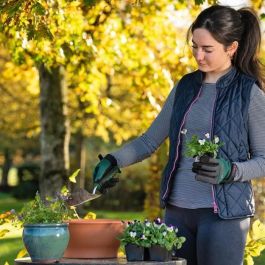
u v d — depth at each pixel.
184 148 4.08
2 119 21.98
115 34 8.88
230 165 3.84
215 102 4.06
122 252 5.02
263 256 9.97
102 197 27.34
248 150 4.06
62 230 3.74
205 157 3.79
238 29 4.06
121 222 4.02
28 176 36.94
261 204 13.08
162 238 3.83
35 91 13.01
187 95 4.15
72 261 3.78
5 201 32.53
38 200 3.96
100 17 8.38
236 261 3.97
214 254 3.94
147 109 10.20
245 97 4.03
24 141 29.08
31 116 21.64
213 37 3.99
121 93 18.03
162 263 3.65
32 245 3.69
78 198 4.17
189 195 4.02
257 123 4.03
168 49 10.40
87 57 8.68
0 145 29.27
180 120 4.11
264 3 7.30
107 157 4.21
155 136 4.31
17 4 5.17
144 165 27.66
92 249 3.96
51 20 6.44
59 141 11.98
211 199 3.96
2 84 21.02
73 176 4.68
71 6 7.02
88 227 3.95
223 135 4.00
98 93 10.16
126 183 27.55
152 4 9.77
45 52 7.81
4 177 40.00
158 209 12.05
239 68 4.14
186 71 9.51
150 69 9.93
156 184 12.05
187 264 4.10
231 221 3.95
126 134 14.13
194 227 4.04
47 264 3.63
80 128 22.28
